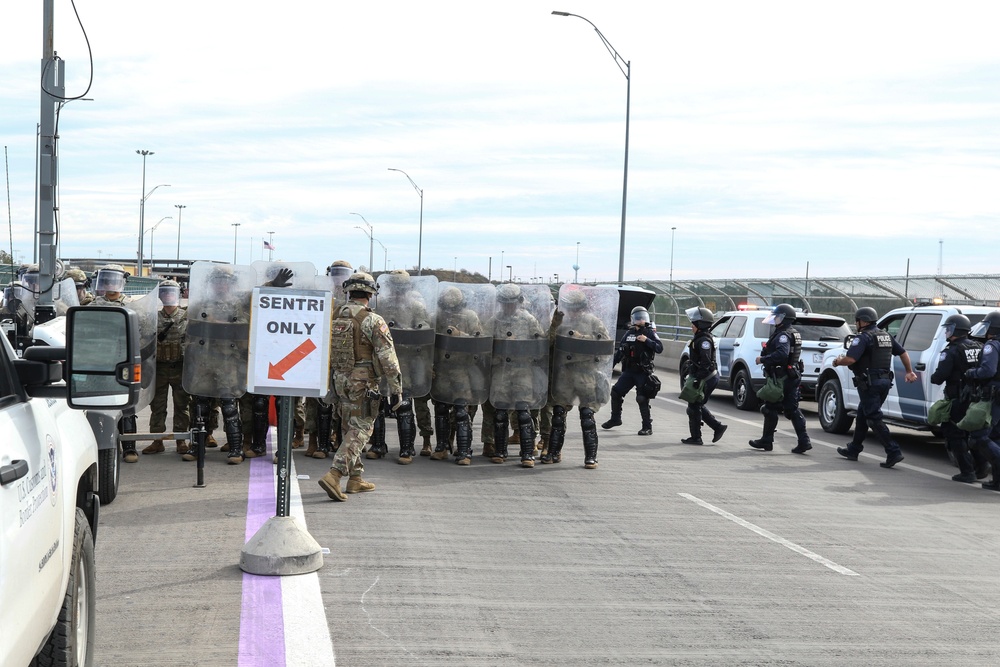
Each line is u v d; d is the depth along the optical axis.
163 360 11.04
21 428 3.28
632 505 9.45
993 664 5.34
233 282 10.63
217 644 5.20
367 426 9.14
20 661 2.98
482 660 5.10
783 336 13.51
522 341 11.30
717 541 8.07
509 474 10.98
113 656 4.99
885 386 12.74
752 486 10.84
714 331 21.25
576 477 10.95
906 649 5.54
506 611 5.95
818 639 5.65
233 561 6.85
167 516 8.20
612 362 11.53
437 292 11.38
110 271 10.12
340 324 9.02
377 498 9.26
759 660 5.25
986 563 7.70
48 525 3.42
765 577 6.99
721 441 14.71
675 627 5.77
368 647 5.23
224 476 10.07
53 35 12.10
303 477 10.21
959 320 11.73
